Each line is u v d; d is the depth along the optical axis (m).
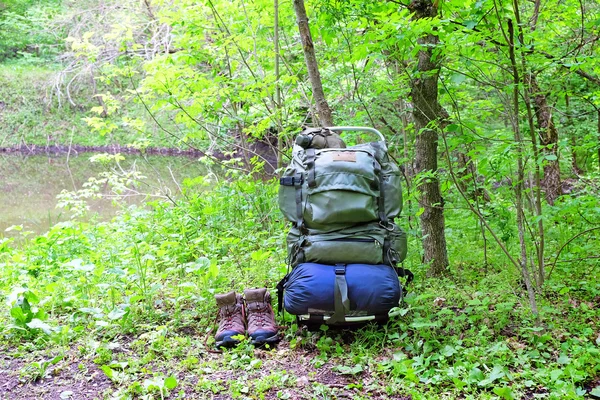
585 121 6.11
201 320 3.40
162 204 6.12
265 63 6.50
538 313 3.07
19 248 6.89
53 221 8.95
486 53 3.44
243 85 6.29
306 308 3.00
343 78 5.97
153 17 9.39
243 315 3.26
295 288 3.04
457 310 3.54
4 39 22.00
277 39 6.01
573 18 4.51
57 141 19.56
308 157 3.24
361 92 5.67
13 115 19.95
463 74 3.28
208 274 3.58
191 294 3.70
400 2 4.01
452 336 3.03
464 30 3.13
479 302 3.23
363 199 3.10
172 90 5.80
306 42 4.54
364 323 3.19
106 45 10.46
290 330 3.27
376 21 4.68
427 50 3.62
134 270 4.08
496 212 4.29
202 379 2.65
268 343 3.08
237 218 5.74
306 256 3.14
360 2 4.71
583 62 3.24
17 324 3.17
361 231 3.13
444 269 4.21
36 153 19.20
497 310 3.29
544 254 4.43
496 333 3.15
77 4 14.37
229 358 2.91
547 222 4.90
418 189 4.42
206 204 5.82
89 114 20.12
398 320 3.27
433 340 2.94
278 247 4.85
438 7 3.70
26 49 22.81
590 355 2.69
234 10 6.37
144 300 3.65
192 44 6.23
